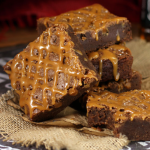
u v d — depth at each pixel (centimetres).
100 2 89
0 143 40
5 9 90
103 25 46
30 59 43
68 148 39
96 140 40
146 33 75
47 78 42
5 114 44
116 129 41
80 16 48
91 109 43
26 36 82
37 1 88
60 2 86
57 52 42
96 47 47
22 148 40
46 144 39
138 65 56
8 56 62
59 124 42
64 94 41
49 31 43
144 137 41
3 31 88
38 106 42
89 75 41
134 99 43
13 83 44
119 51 47
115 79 47
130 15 93
